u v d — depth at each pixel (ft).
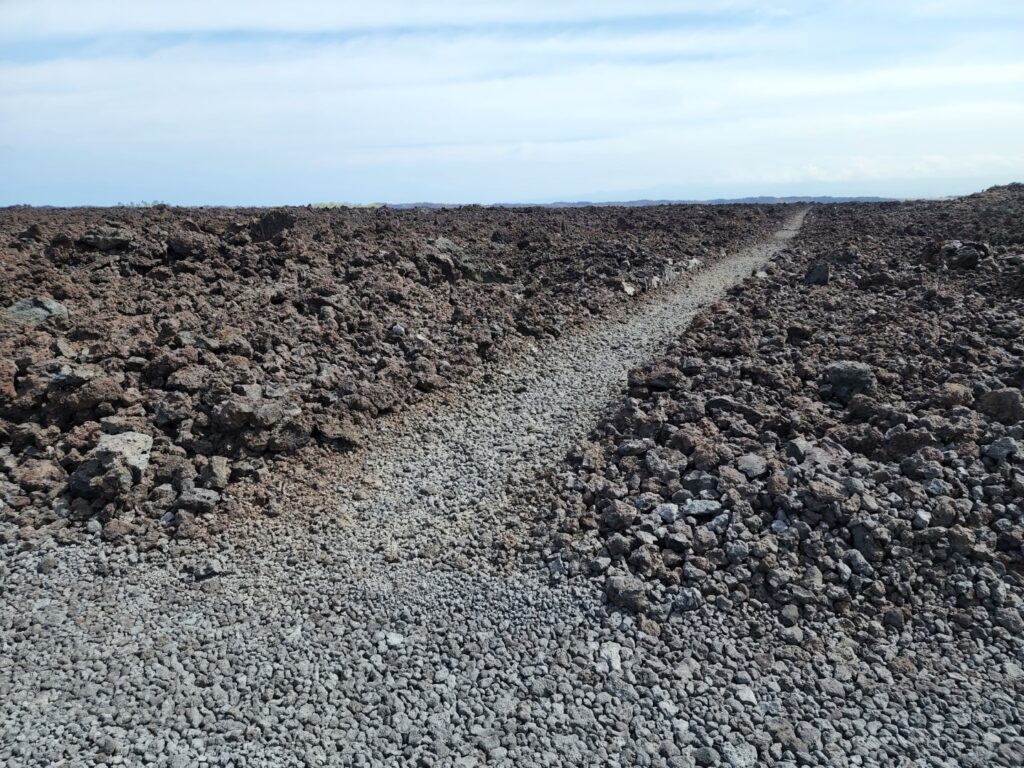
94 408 31.07
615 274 60.80
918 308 43.37
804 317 44.91
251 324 39.86
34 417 30.25
